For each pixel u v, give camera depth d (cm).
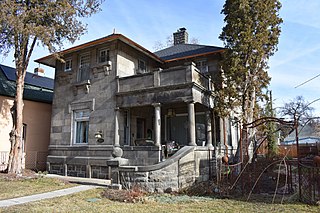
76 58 1514
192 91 1127
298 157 788
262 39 1180
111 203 716
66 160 1418
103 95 1362
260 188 880
